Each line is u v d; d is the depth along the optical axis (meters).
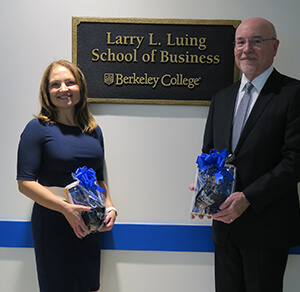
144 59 1.48
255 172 1.18
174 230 1.53
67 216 1.17
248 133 1.19
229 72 1.48
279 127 1.16
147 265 1.55
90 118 1.37
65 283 1.26
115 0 1.48
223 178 1.14
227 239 1.24
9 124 1.52
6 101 1.52
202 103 1.49
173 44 1.48
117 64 1.49
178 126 1.52
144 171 1.53
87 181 1.17
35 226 1.28
